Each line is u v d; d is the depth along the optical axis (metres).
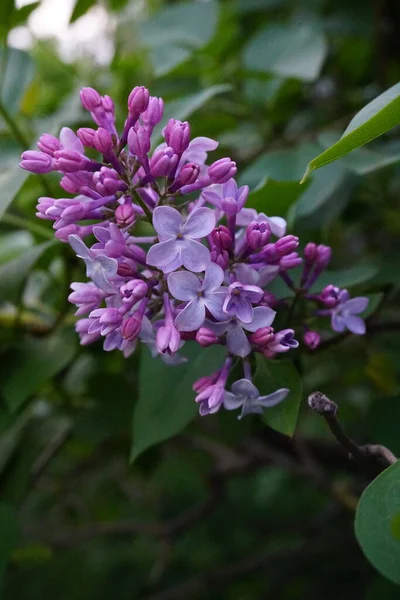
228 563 0.63
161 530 0.53
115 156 0.25
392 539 0.22
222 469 0.51
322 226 0.35
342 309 0.27
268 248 0.25
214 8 0.43
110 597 0.64
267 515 0.67
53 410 0.40
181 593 0.55
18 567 0.55
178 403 0.29
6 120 0.36
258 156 0.41
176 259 0.24
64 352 0.34
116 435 0.41
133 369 0.40
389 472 0.23
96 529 0.54
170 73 0.42
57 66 0.49
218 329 0.25
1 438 0.37
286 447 0.43
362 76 0.47
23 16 0.37
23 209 0.38
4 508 0.32
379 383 0.42
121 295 0.25
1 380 0.33
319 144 0.35
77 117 0.38
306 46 0.39
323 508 0.66
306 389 0.46
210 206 0.28
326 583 0.54
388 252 0.32
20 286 0.33
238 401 0.25
